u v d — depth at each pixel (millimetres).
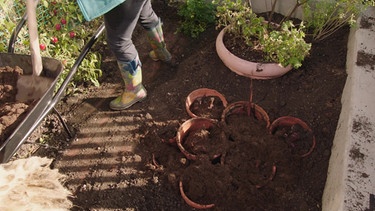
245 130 2551
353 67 2615
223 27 3291
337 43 3076
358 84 2492
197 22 3367
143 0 2324
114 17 2262
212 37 3285
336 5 2873
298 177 2393
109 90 3006
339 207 1932
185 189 2350
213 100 2758
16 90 2285
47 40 2924
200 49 3221
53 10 3139
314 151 2488
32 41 2049
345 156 2133
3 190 1548
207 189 2299
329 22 3090
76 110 2879
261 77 2908
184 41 3299
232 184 2328
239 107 2658
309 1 3145
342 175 2057
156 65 3148
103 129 2752
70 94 2975
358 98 2408
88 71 2975
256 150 2438
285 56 2641
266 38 2723
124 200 2363
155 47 2965
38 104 2008
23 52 2891
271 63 2756
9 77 2293
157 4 3561
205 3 3262
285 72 2867
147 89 2986
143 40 3350
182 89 2965
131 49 2559
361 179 2020
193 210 2291
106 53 3232
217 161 2467
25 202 1586
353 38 2902
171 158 2502
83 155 2604
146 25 2768
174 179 2381
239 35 2914
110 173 2494
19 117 2068
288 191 2322
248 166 2395
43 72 2260
